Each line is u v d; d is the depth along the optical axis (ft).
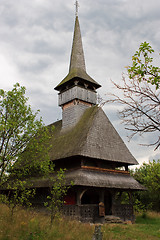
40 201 72.74
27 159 49.47
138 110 16.17
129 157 79.10
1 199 46.91
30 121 48.39
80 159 68.08
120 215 69.05
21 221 43.14
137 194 104.12
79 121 82.84
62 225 45.57
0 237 34.60
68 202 66.13
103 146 73.46
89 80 89.30
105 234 45.37
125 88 16.71
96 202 75.56
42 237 37.17
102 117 80.89
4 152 45.32
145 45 17.24
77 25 104.99
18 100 48.01
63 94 90.84
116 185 66.69
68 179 62.59
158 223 70.18
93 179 63.05
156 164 106.93
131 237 47.57
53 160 72.90
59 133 87.56
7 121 46.11
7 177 46.65
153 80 16.80
